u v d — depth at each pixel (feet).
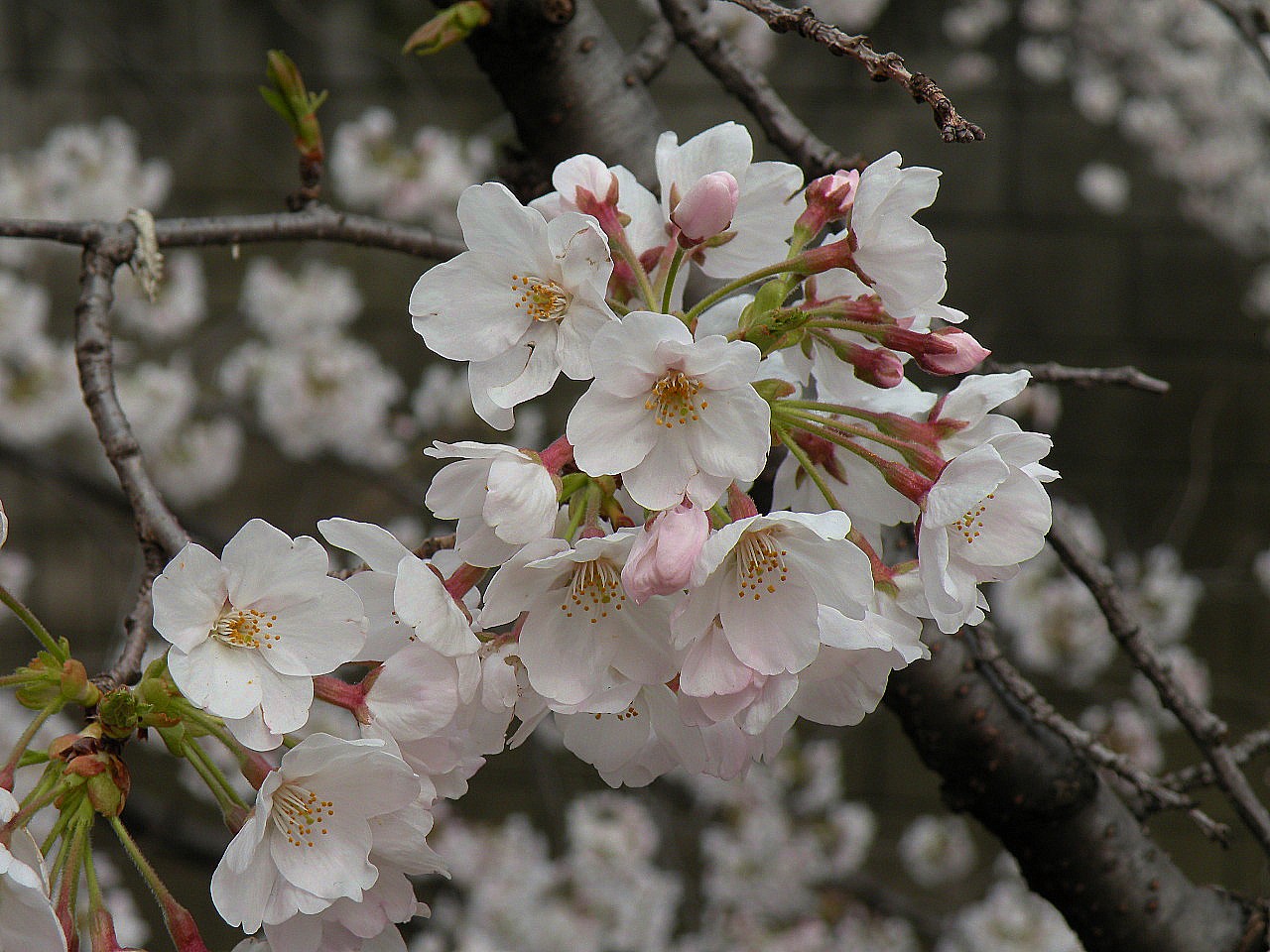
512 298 2.16
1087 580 2.60
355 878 2.15
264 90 2.56
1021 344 8.63
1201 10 7.46
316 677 2.16
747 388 2.11
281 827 2.15
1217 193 8.05
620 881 6.38
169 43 8.61
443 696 2.15
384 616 2.19
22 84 8.59
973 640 2.61
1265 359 8.48
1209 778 2.60
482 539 2.15
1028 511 2.20
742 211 2.30
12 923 2.10
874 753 8.42
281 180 8.66
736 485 2.18
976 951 6.07
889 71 2.13
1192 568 8.50
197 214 8.64
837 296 2.27
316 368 6.64
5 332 6.13
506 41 2.65
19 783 5.07
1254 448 8.49
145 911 7.47
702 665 2.13
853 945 6.55
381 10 8.68
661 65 2.74
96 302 2.44
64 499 7.39
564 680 2.15
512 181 2.77
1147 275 8.54
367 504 8.72
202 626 2.13
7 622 8.82
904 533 2.60
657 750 2.26
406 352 8.74
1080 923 2.66
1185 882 2.66
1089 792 2.62
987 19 8.20
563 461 2.16
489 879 6.40
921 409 2.27
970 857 7.43
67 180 6.33
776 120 2.69
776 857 6.63
